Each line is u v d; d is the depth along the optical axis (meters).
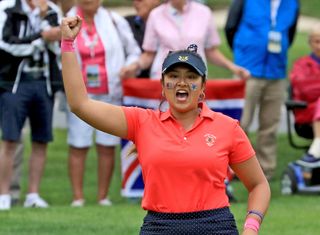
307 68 28.88
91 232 20.83
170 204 13.23
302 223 22.28
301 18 66.44
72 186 25.36
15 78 23.86
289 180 27.52
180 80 13.38
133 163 25.92
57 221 22.06
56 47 24.06
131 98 25.17
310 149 27.58
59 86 24.36
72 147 25.11
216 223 13.23
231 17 28.86
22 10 23.58
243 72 25.84
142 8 26.36
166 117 13.51
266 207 13.80
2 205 24.14
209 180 13.24
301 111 28.59
